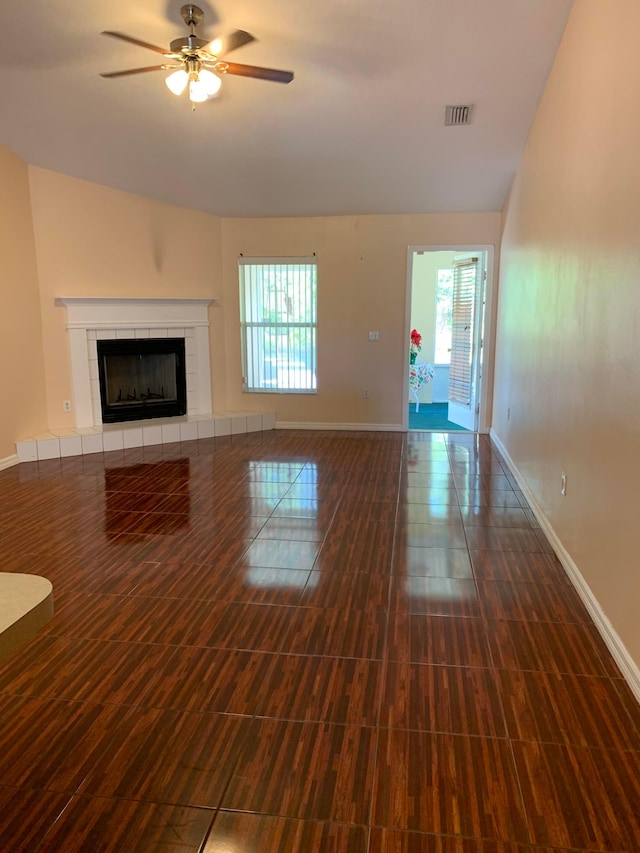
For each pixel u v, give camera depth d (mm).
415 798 1646
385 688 2127
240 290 6746
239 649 2383
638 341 2121
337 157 5227
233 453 5750
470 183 5633
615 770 1737
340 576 3045
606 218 2557
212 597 2822
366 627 2547
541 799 1639
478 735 1888
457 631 2512
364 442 6246
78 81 4070
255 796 1654
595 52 2809
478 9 3369
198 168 5426
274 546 3445
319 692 2107
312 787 1685
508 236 5664
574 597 2811
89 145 4961
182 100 4324
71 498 4348
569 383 3158
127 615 2652
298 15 3441
